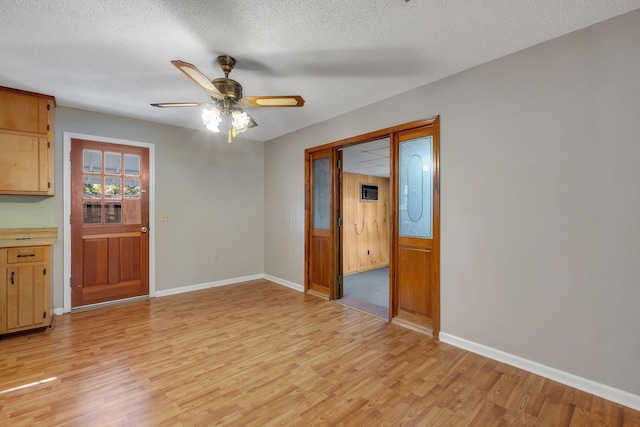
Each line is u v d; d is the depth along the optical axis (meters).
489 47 2.15
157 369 2.17
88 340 2.64
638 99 1.75
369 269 6.44
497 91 2.31
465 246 2.50
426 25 1.90
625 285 1.79
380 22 1.87
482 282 2.40
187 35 1.99
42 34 1.96
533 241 2.14
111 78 2.63
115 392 1.89
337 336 2.74
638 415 1.70
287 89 2.87
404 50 2.19
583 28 1.93
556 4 1.70
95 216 3.53
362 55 2.26
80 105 3.29
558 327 2.03
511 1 1.67
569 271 1.99
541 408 1.76
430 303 2.80
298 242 4.32
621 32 1.80
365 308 3.52
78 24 1.86
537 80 2.12
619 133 1.81
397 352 2.44
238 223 4.73
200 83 2.04
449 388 1.95
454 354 2.41
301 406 1.78
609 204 1.84
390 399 1.84
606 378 1.85
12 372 2.12
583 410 1.74
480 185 2.41
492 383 2.01
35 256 2.80
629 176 1.78
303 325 3.00
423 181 2.86
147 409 1.74
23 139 2.88
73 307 3.38
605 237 1.86
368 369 2.18
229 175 4.63
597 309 1.88
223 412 1.72
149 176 3.89
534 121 2.13
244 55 2.25
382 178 6.94
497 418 1.68
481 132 2.40
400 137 3.03
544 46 2.09
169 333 2.79
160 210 3.98
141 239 3.84
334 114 3.61
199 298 3.88
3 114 2.79
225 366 2.22
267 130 4.33
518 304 2.21
